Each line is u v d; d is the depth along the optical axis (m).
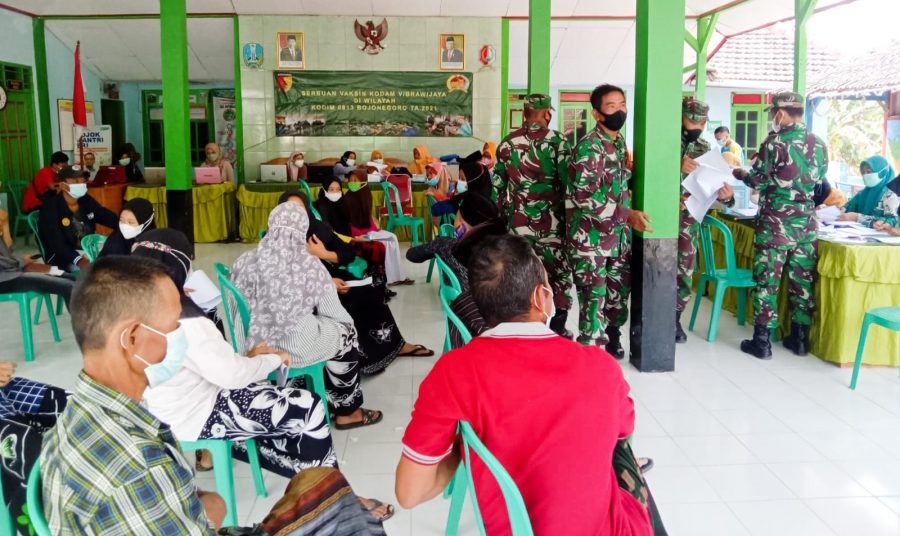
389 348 4.07
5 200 9.17
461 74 10.55
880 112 12.20
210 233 9.22
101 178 9.12
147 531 1.19
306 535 1.51
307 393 2.41
